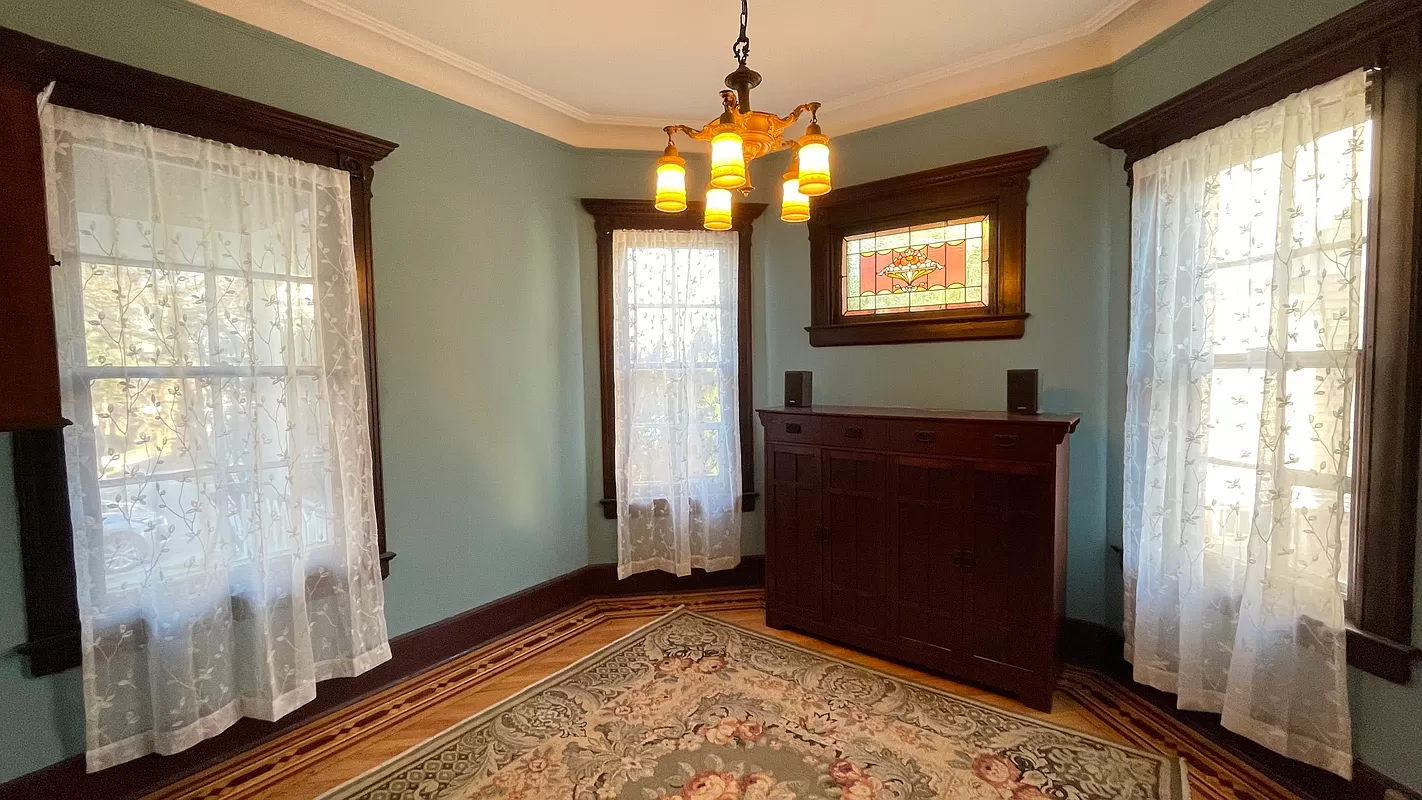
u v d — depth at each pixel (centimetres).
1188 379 215
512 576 320
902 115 313
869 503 277
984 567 247
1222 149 204
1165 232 223
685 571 352
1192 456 211
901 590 269
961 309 304
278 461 217
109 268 181
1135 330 238
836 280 344
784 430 303
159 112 192
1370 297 167
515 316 318
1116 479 263
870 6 232
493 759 209
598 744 216
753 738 219
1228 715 194
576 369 353
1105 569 270
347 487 237
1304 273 179
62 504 180
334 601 235
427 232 277
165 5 199
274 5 221
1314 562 178
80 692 185
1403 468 161
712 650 289
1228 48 209
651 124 342
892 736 219
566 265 346
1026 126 282
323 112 240
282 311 218
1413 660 159
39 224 162
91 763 178
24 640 176
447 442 287
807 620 299
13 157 158
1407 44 157
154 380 189
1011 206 285
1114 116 261
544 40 256
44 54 165
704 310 357
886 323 321
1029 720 229
